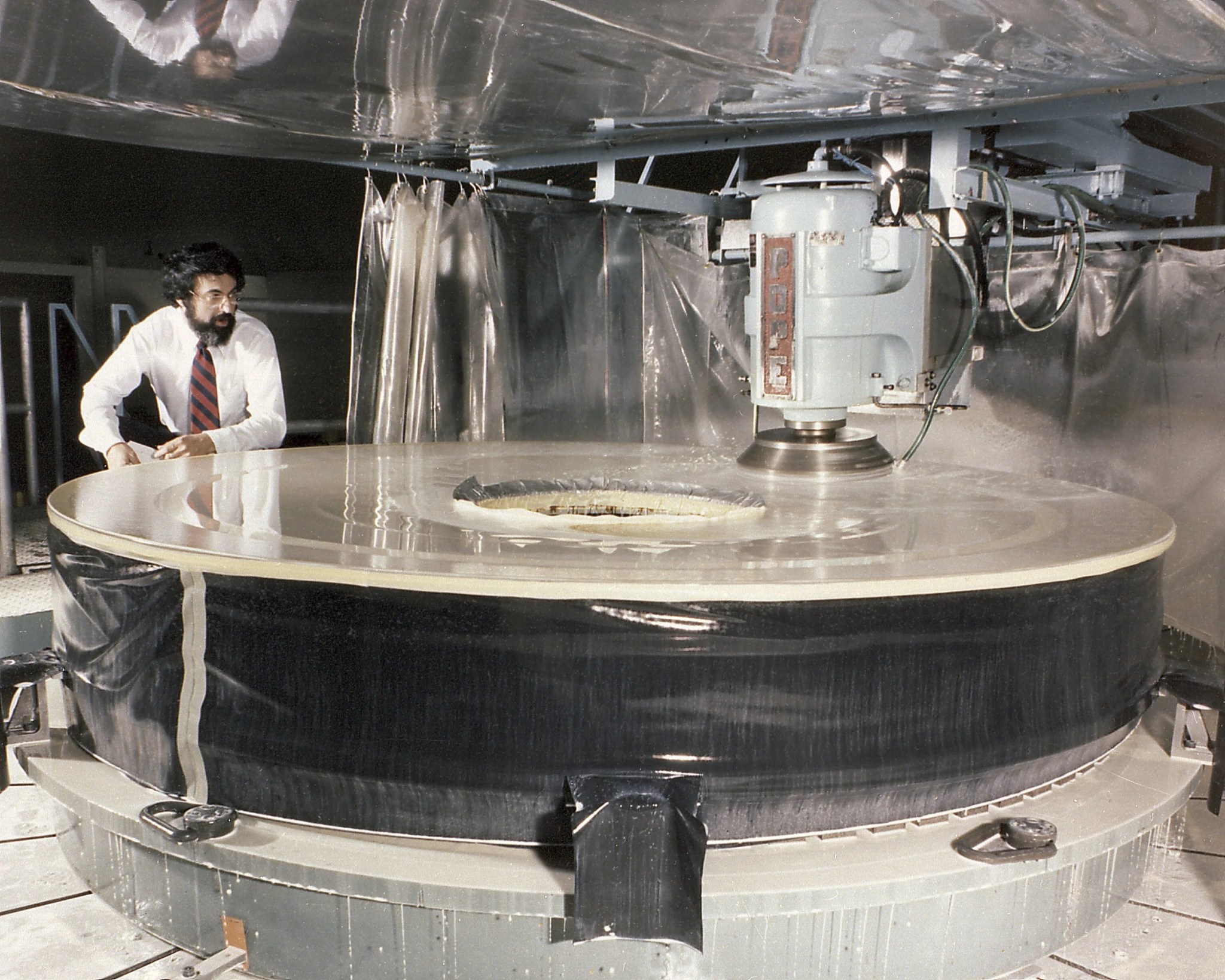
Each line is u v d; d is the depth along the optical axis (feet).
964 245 8.55
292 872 5.33
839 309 8.00
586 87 9.04
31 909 6.29
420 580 5.09
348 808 5.56
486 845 5.48
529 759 5.26
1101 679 6.09
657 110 10.12
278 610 5.43
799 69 8.09
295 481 8.15
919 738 5.46
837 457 8.49
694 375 15.83
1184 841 7.22
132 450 11.37
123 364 12.19
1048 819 5.88
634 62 8.03
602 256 15.31
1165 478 12.31
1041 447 13.28
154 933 6.01
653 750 5.22
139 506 6.88
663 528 6.48
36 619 10.03
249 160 19.01
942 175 9.80
